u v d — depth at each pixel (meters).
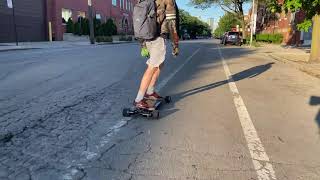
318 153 2.23
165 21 2.99
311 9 7.00
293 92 4.32
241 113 3.18
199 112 3.16
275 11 7.42
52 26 22.92
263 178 1.84
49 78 5.00
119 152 2.14
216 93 4.11
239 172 1.91
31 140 2.32
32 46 14.66
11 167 1.90
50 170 1.87
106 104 3.38
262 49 14.47
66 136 2.41
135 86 4.41
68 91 4.03
